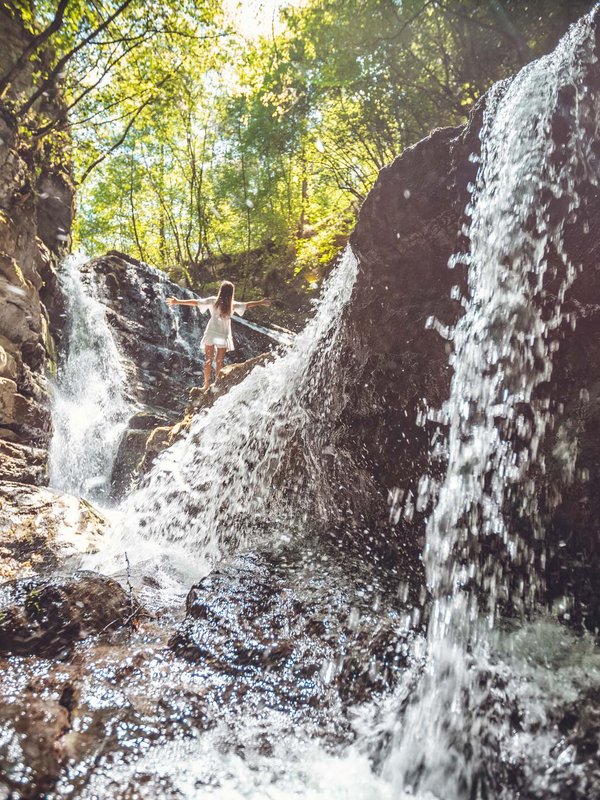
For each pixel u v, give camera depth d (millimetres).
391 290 4457
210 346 9250
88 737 2053
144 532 5844
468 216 3971
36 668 2572
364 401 4691
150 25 11672
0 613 2900
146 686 2439
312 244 19781
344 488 4785
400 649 2742
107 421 11484
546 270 3516
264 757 2059
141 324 14125
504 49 11625
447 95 13305
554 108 3424
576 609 3174
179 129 22625
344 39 12875
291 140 20188
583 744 1962
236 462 5625
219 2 12086
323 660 2678
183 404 13656
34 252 10047
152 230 26219
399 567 4102
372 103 14547
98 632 2969
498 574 3564
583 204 3344
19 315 8477
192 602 3248
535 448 3533
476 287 3902
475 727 2148
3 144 9539
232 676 2582
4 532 5051
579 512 3309
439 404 4188
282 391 5527
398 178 4266
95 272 13961
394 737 2170
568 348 3457
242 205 24156
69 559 4914
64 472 9938
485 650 2744
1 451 7492
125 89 13609
